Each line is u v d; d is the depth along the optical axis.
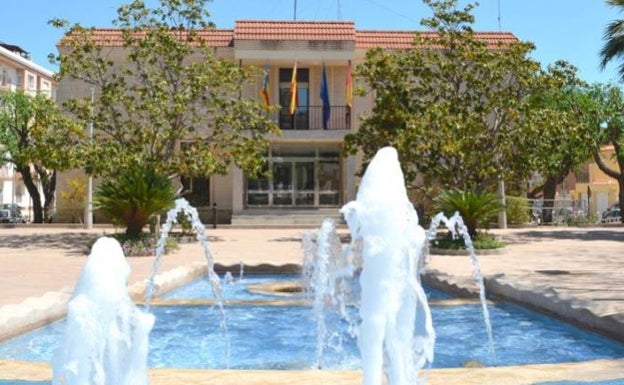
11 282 10.40
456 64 19.27
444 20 19.47
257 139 20.94
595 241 20.61
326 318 7.18
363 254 3.84
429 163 18.53
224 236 22.95
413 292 3.87
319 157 30.69
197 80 19.89
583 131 19.41
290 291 10.69
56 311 7.46
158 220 19.92
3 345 6.38
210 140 20.73
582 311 6.96
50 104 20.95
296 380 4.34
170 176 19.61
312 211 29.72
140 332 3.34
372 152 19.41
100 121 19.69
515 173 19.11
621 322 6.25
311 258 9.97
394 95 19.20
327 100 28.97
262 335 7.01
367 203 3.86
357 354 6.15
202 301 8.55
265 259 14.45
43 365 4.83
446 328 7.31
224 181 30.30
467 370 4.58
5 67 51.03
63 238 21.16
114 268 3.39
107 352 3.29
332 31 29.59
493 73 18.86
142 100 20.12
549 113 18.91
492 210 17.08
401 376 3.81
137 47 20.80
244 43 28.81
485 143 18.83
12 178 51.28
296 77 29.56
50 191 33.16
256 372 4.54
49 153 18.70
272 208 30.45
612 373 4.52
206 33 31.22
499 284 9.05
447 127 17.66
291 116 30.48
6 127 31.89
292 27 29.91
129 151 18.70
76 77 20.41
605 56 24.31
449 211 17.22
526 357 6.00
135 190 16.19
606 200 50.47
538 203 33.53
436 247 16.52
